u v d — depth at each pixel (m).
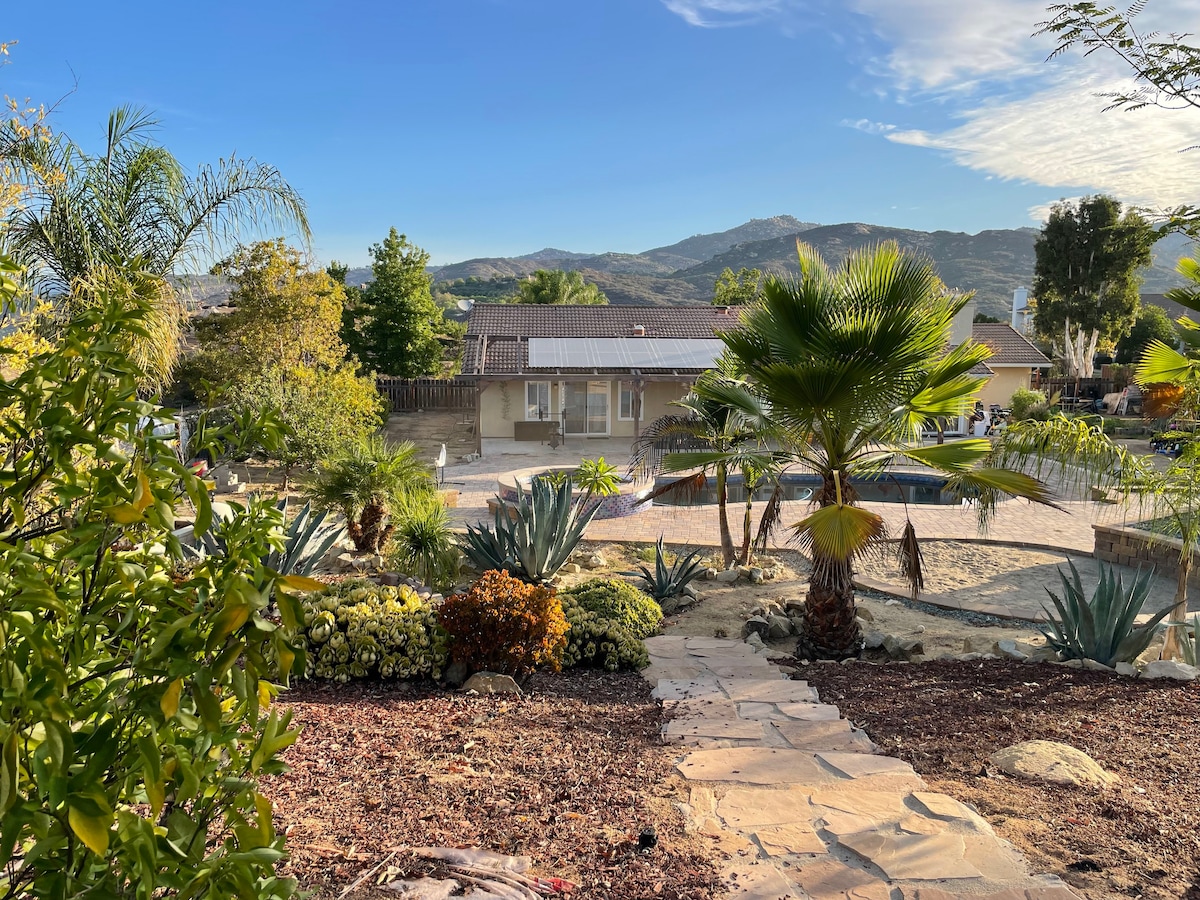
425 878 3.12
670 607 10.53
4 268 1.83
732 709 6.11
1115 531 13.33
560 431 29.55
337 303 23.89
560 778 4.57
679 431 12.81
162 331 6.71
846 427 7.94
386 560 11.20
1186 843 3.90
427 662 6.71
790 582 12.13
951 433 28.58
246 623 1.50
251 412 1.87
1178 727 5.74
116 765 1.56
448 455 25.89
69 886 1.39
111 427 1.58
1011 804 4.34
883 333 7.27
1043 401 31.02
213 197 9.26
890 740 5.49
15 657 1.34
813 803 4.27
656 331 32.81
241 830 1.58
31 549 1.71
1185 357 8.45
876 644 8.71
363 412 19.62
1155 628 7.53
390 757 4.76
